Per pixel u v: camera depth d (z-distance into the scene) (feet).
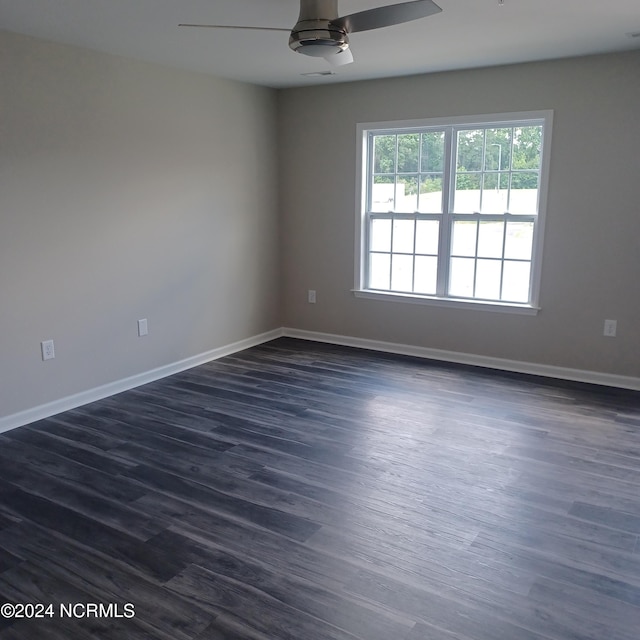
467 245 15.76
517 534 8.11
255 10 9.74
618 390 13.84
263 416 12.35
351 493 9.21
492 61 13.62
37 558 7.64
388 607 6.71
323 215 17.60
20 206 11.35
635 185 13.24
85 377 13.07
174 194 14.67
